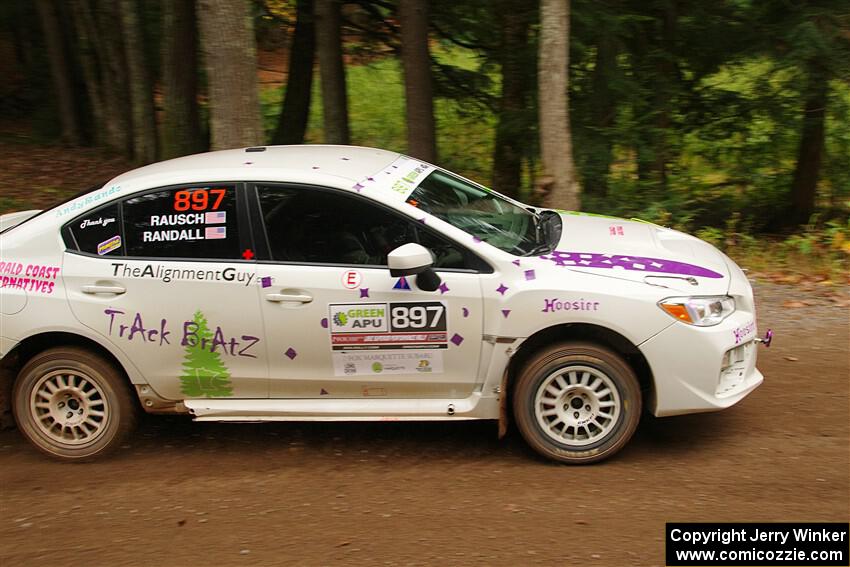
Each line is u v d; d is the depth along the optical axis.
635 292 4.11
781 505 3.77
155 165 4.93
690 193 12.50
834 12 10.82
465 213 4.64
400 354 4.27
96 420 4.56
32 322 4.43
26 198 12.69
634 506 3.81
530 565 3.33
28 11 20.52
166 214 4.43
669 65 12.02
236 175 4.45
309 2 13.55
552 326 4.15
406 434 4.82
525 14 11.33
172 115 12.90
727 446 4.42
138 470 4.48
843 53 11.05
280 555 3.49
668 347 4.09
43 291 4.43
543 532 3.60
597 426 4.22
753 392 5.16
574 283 4.14
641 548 3.44
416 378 4.31
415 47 10.54
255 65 7.34
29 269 4.47
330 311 4.24
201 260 4.36
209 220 4.39
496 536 3.58
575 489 4.01
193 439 4.88
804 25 10.64
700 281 4.26
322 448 4.68
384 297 4.20
